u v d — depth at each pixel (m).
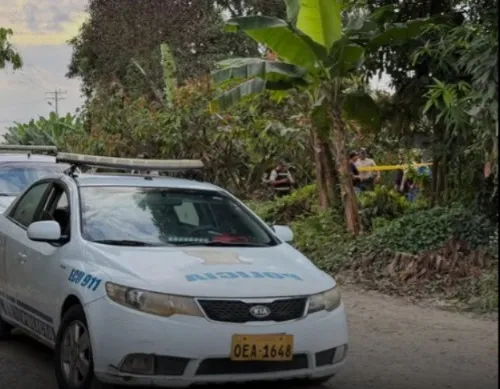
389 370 7.39
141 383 5.73
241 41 32.56
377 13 12.58
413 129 13.14
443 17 11.97
